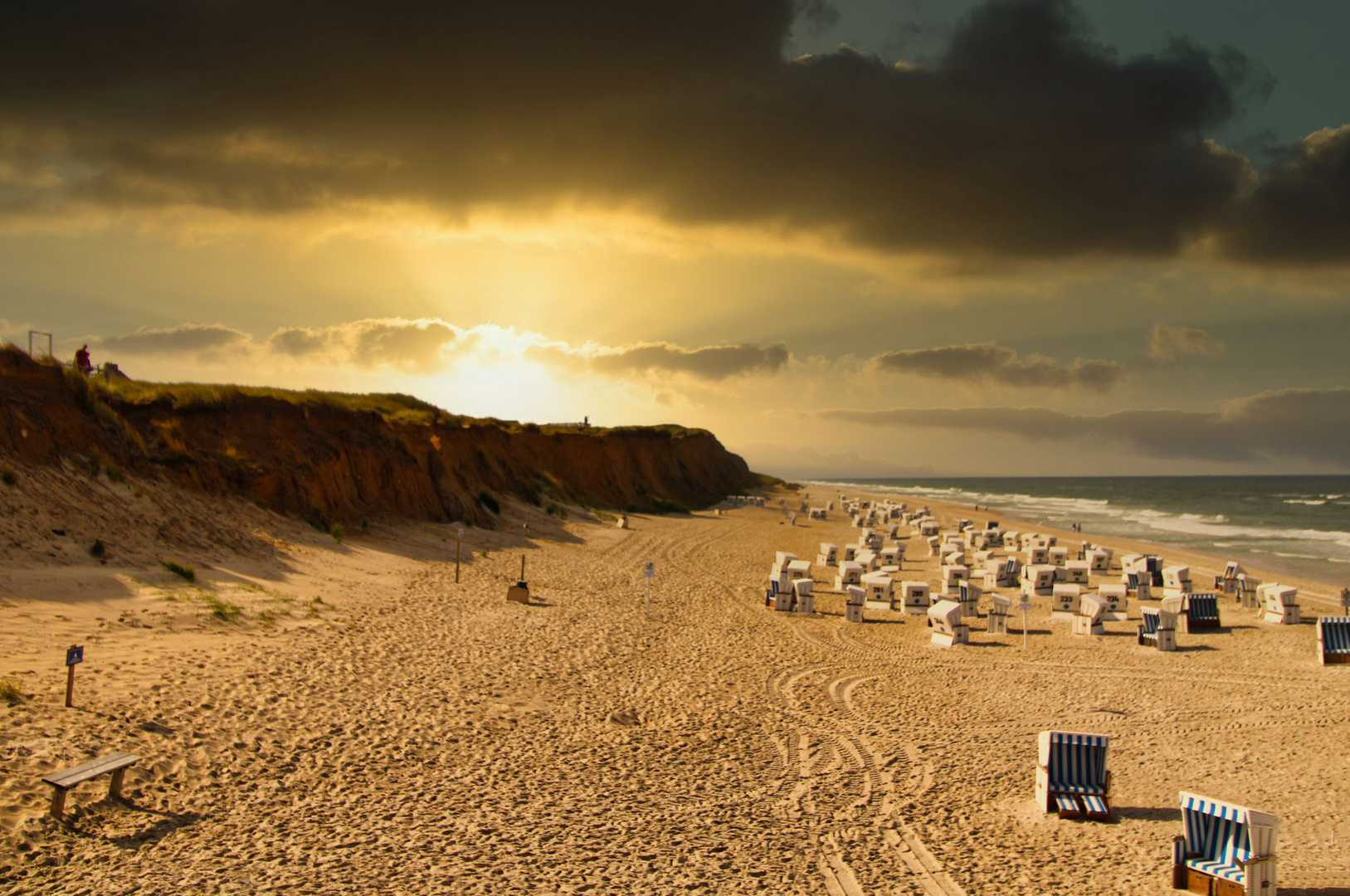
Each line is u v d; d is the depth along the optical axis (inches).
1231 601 1249.4
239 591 751.7
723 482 4399.6
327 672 581.9
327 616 749.9
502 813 400.8
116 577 676.7
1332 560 1940.2
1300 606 1232.2
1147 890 360.2
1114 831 431.8
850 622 1068.5
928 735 603.5
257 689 518.6
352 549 1086.4
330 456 1268.5
